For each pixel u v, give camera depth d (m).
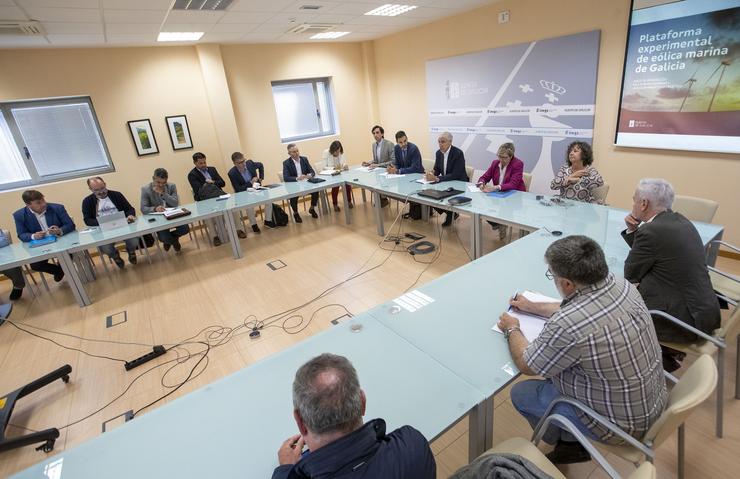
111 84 4.81
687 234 1.62
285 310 3.12
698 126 3.27
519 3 4.35
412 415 1.12
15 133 4.50
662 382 1.19
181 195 5.53
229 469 1.01
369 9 4.32
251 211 5.06
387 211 5.47
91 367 2.65
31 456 1.98
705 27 3.05
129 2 3.10
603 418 1.13
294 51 6.02
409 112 6.36
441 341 1.46
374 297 3.18
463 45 5.15
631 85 3.62
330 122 6.85
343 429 0.80
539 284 1.81
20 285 3.84
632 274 1.74
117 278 4.10
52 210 3.89
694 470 1.53
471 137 5.46
